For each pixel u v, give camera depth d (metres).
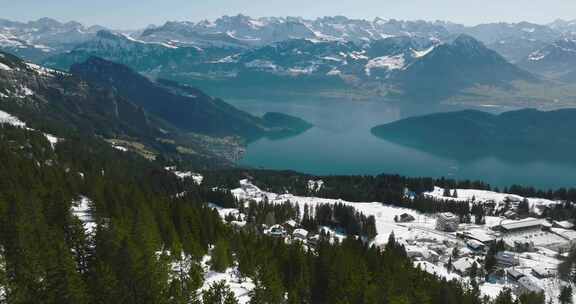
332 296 95.69
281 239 125.81
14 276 69.56
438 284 112.75
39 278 69.31
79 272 75.94
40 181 127.44
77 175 156.88
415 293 99.38
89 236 92.25
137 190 139.50
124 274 74.44
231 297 79.62
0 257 72.75
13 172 125.38
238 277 102.69
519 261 168.12
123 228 92.81
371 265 115.75
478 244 189.50
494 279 154.75
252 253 110.12
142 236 91.25
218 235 124.81
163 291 77.25
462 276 154.88
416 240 195.12
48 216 91.88
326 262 105.44
